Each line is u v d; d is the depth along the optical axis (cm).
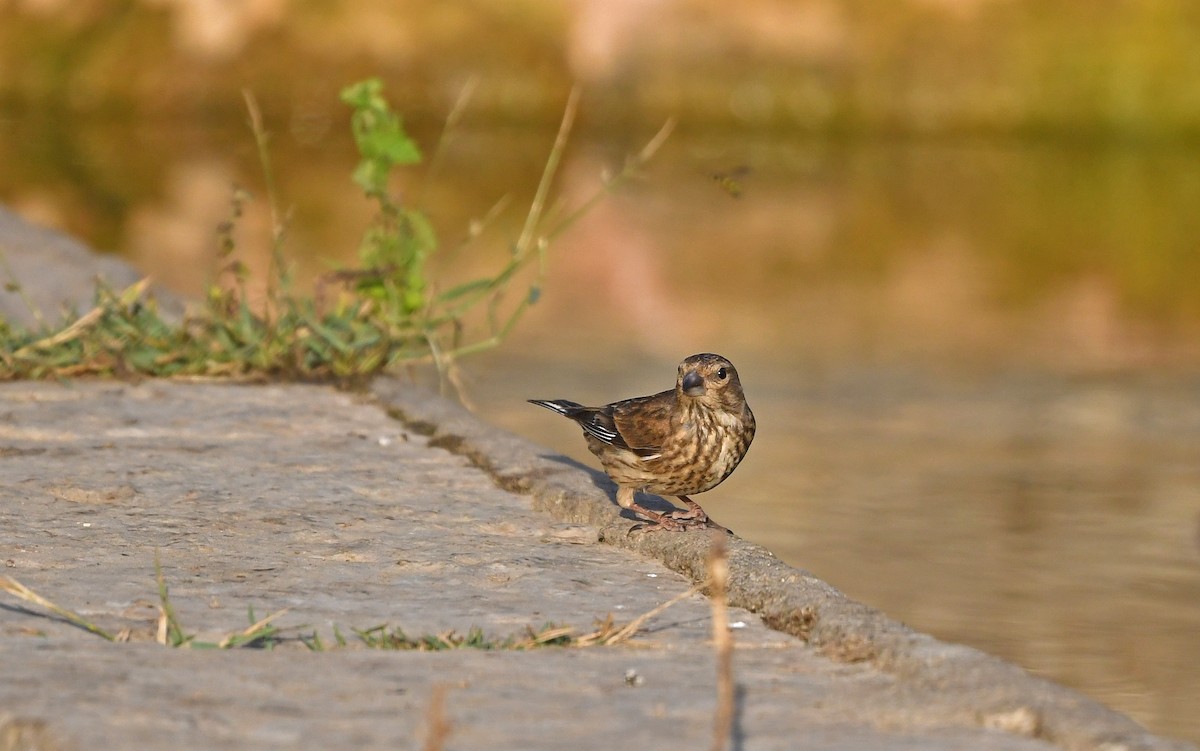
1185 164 4838
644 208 3731
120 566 802
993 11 5506
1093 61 5391
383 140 1456
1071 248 3134
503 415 1584
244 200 1430
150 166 4353
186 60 5522
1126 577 1083
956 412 1681
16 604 727
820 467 1422
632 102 5434
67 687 596
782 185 4194
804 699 620
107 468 1008
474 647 690
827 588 744
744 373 1870
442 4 5525
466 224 3344
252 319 1422
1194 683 873
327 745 547
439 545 864
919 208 3762
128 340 1353
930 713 606
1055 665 898
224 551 839
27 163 4284
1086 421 1644
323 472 1023
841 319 2277
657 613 748
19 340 1338
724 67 5472
